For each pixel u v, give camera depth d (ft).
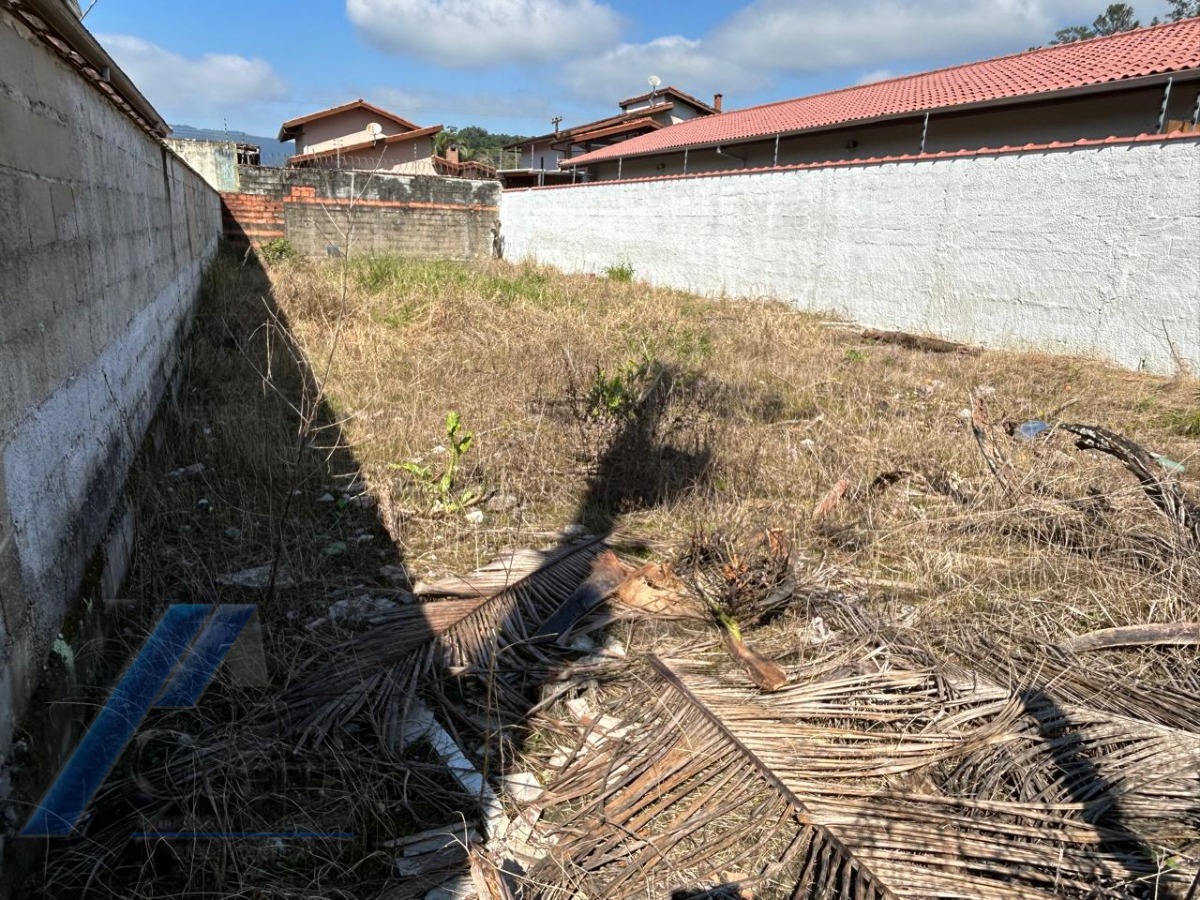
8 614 5.24
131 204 12.45
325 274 34.50
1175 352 23.00
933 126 44.34
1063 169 26.13
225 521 11.42
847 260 35.19
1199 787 6.25
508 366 21.17
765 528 11.05
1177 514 10.77
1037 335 27.58
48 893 5.33
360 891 5.61
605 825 6.14
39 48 7.02
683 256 45.65
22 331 6.00
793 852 5.73
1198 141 22.31
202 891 5.47
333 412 17.12
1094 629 9.05
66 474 7.11
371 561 10.71
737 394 19.11
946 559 10.64
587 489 13.33
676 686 7.64
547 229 56.54
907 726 7.14
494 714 7.55
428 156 86.69
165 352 16.33
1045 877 5.40
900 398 19.80
